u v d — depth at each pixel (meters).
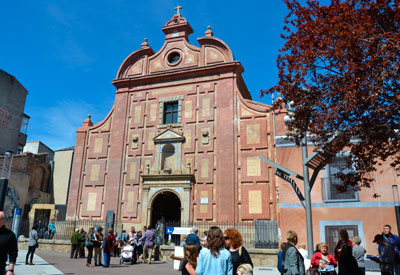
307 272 9.16
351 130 9.78
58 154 39.22
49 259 17.59
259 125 24.84
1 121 38.50
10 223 30.36
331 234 16.92
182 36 29.67
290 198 18.11
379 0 9.30
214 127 26.08
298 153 18.67
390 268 8.95
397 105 8.62
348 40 9.17
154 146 27.14
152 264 17.64
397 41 8.15
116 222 25.61
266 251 17.81
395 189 16.23
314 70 10.60
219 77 27.12
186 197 24.64
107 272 13.30
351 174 11.51
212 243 5.24
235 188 23.92
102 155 28.36
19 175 32.25
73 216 27.20
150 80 29.30
